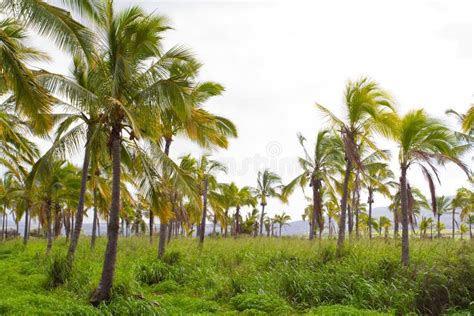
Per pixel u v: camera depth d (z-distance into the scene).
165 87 10.15
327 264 12.77
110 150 10.95
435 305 9.53
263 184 41.50
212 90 15.73
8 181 30.95
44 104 8.84
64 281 11.82
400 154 13.73
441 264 11.64
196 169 22.81
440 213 54.44
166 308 9.86
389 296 10.02
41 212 27.48
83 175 14.89
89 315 8.73
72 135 12.24
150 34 10.66
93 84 11.10
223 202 29.91
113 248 10.38
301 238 28.45
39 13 7.92
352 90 15.06
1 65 8.47
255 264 14.73
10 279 13.01
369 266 11.93
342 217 15.40
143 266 14.29
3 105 14.47
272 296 10.52
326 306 9.58
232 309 10.23
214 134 12.39
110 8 10.45
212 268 14.43
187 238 29.28
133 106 10.77
